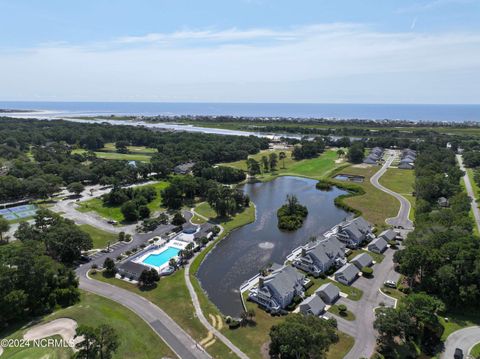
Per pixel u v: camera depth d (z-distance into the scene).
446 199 140.25
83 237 94.62
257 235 115.25
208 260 97.56
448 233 85.56
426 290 78.50
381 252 101.06
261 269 92.31
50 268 72.75
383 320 61.94
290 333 55.03
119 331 63.97
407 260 79.31
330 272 88.88
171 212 134.50
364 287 82.38
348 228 106.19
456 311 73.31
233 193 140.62
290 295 76.38
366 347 61.81
